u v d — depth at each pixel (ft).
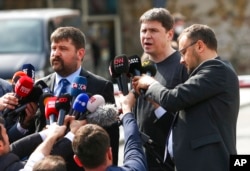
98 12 88.94
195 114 22.39
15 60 54.54
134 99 23.03
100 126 21.75
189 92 22.07
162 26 26.11
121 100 22.81
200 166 22.07
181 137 22.47
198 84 22.11
